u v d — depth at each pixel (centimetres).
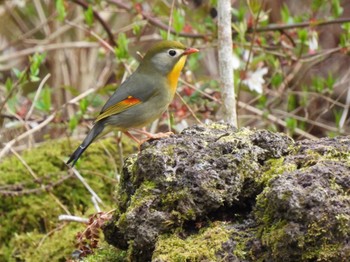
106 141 1223
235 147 595
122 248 644
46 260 970
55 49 1572
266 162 596
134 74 969
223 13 1020
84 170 1144
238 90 1157
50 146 1223
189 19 1420
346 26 1261
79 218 894
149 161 589
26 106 1339
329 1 1530
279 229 519
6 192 1076
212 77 1471
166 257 544
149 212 575
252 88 1259
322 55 1274
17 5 1623
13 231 1080
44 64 1589
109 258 653
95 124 944
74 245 931
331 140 607
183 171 580
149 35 1619
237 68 1230
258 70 1274
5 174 1148
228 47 1019
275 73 1293
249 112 1478
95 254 676
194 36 1291
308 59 1270
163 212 575
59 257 965
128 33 1580
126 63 1226
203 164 581
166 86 966
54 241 986
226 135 618
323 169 530
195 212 572
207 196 571
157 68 962
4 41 1662
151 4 1448
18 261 1009
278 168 574
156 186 582
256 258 535
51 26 1658
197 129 654
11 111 1238
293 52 1297
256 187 582
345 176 526
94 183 1134
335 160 558
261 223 545
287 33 1314
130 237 582
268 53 1268
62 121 1223
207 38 1296
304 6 1561
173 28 1300
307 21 1301
